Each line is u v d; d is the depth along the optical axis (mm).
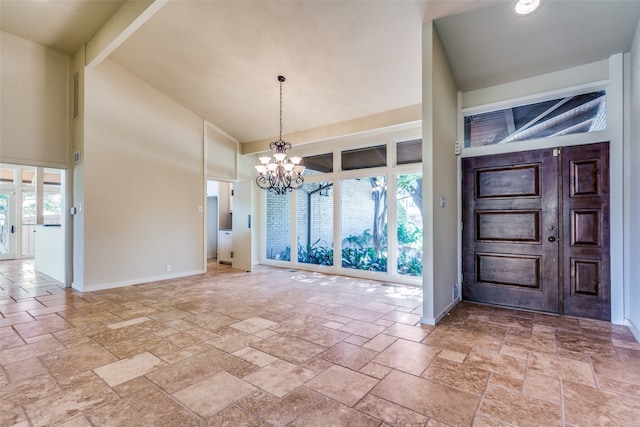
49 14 3844
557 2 2682
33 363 2330
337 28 3418
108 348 2592
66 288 4727
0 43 4188
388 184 5242
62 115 4734
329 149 5992
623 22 2754
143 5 3383
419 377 2119
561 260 3381
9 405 1814
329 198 6047
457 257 3902
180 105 5672
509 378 2102
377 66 3928
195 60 4395
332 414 1730
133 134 5035
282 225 6875
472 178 3869
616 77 3072
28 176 8281
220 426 1636
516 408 1779
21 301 4023
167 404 1825
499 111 3773
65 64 4766
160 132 5387
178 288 4766
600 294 3203
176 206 5629
